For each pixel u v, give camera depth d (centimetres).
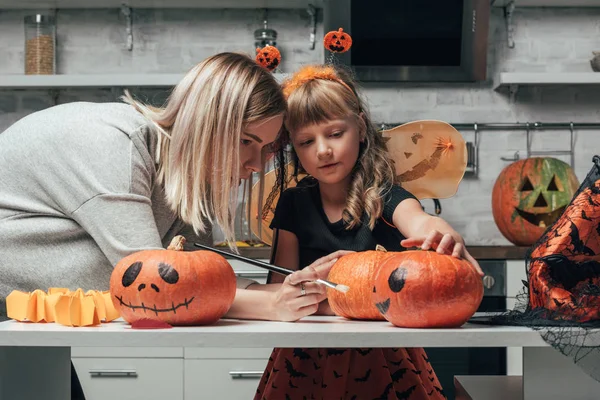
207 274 93
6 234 112
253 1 311
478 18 304
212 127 112
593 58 307
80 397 150
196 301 92
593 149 317
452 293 88
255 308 100
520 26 320
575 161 317
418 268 89
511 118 319
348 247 135
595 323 88
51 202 113
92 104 121
